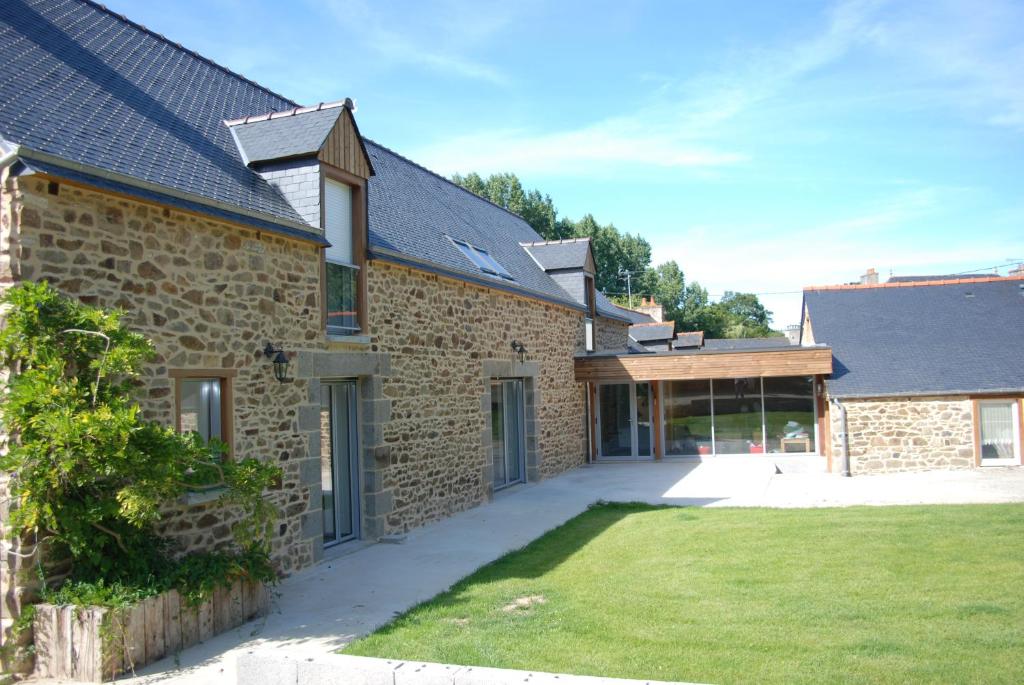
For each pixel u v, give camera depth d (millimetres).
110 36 8047
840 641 4762
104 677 4426
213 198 6184
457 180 43656
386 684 3490
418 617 5699
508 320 13047
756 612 5496
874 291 17797
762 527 8859
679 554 7664
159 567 5137
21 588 4586
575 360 16938
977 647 4543
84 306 4867
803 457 16609
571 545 8539
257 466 5426
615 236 53688
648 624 5332
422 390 9875
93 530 4879
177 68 8742
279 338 7086
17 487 4438
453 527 9719
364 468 8766
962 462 14312
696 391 17484
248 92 9914
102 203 5270
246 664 3826
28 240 4715
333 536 8438
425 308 10039
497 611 5824
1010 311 16375
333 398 8547
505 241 16516
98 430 4297
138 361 4898
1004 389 14172
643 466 16656
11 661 4555
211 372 6203
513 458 13914
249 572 5598
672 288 59094
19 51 6184
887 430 14539
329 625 5559
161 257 5754
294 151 7629
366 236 8656
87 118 5953
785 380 17031
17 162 4668
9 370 4742
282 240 7191
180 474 4852
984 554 6918
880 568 6605
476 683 3326
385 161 13281
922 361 15320
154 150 6320
